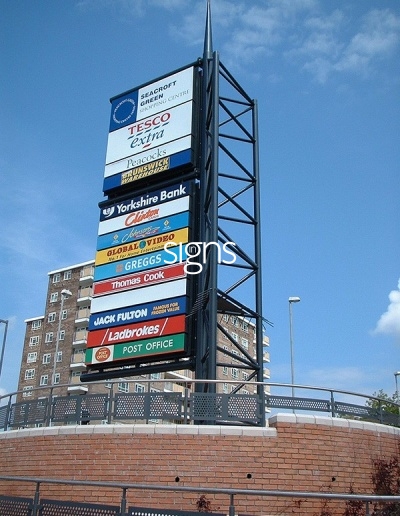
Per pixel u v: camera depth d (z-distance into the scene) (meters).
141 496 13.20
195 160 21.64
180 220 20.75
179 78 23.23
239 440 13.62
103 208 23.14
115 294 21.12
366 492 14.01
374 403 26.53
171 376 73.19
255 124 22.91
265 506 13.02
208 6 24.11
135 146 23.36
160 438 13.73
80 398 15.36
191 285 19.75
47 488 14.09
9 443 15.37
